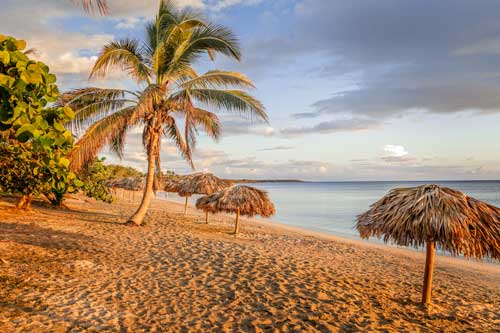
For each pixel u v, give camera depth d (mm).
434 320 5219
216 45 11570
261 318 4793
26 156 4547
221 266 7324
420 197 5145
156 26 11953
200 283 6137
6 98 1968
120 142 13016
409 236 5086
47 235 8773
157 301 5148
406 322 5031
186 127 12141
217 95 11688
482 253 4941
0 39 2037
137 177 32156
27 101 2105
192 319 4609
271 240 12688
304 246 11734
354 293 6191
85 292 5191
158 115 12156
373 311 5363
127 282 5863
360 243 14789
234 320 4676
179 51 11875
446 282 8062
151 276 6309
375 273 8109
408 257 11445
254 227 17500
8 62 1931
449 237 4715
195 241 9992
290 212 34688
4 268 5777
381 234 5457
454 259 12250
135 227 11719
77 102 11352
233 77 11516
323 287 6359
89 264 6547
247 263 7707
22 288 5031
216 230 14203
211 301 5316
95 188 16094
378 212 5605
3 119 1980
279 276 6844
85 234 9461
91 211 16672
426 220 4859
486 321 5441
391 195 5793
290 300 5559
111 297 5121
